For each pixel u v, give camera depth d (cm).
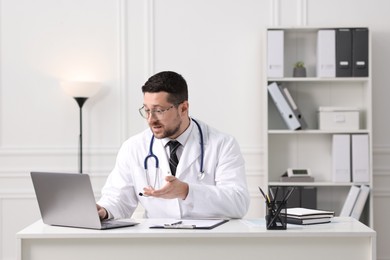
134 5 491
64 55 490
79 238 243
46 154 488
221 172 305
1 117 488
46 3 489
